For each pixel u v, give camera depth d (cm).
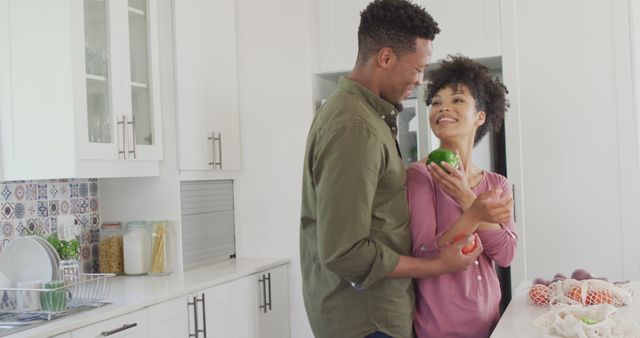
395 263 160
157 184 311
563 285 183
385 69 172
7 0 261
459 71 182
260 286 319
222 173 339
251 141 349
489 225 175
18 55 260
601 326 138
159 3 307
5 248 239
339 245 154
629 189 293
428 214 173
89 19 264
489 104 189
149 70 300
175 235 307
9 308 223
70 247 265
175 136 308
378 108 170
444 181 171
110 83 272
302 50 340
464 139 182
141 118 294
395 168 168
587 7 299
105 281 250
